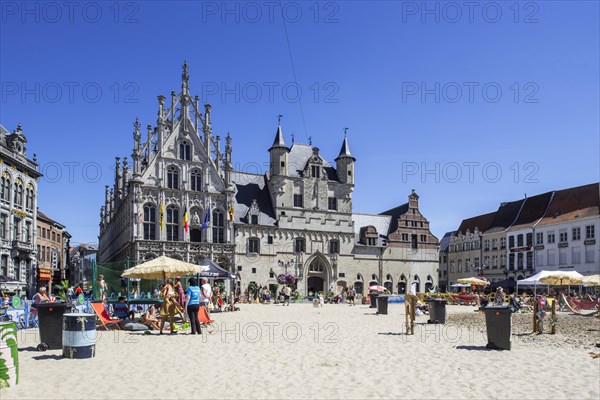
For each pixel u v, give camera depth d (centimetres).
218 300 4153
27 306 2544
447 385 1186
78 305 2606
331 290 7675
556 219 7881
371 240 8138
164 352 1670
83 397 1072
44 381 1223
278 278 7294
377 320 3130
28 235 5903
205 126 6938
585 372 1342
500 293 4662
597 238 7131
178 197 6688
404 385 1184
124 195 7362
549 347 1822
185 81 6906
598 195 7419
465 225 10462
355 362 1479
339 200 7956
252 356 1586
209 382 1212
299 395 1089
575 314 3853
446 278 10744
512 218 9006
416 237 8494
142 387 1161
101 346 1817
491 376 1287
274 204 7562
